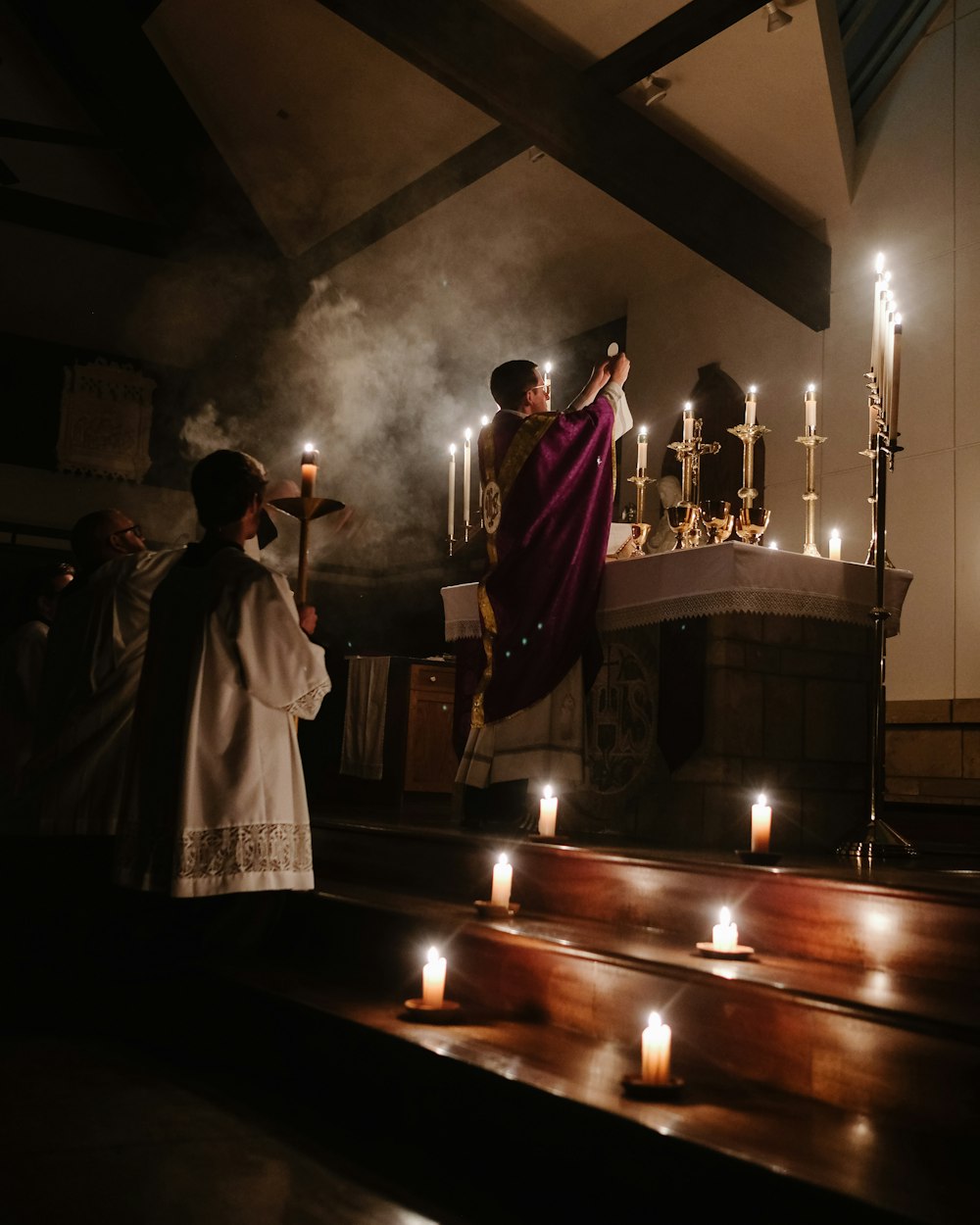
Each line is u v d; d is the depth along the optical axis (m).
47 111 10.88
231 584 3.55
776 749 3.99
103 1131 2.60
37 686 4.90
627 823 4.19
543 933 2.99
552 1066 2.42
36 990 3.67
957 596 7.37
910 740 7.48
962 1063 2.03
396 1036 2.67
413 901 3.67
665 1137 1.99
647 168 7.82
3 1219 2.06
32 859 3.90
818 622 4.15
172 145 10.99
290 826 3.60
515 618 4.24
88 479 12.59
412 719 6.83
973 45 7.70
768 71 7.39
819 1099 2.25
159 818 3.48
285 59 9.53
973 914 2.51
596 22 7.44
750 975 2.48
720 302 9.34
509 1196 2.26
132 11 10.05
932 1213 1.66
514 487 4.25
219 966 3.51
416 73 8.81
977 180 7.58
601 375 4.54
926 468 7.64
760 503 8.77
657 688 4.13
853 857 3.68
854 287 8.30
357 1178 2.35
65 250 11.69
